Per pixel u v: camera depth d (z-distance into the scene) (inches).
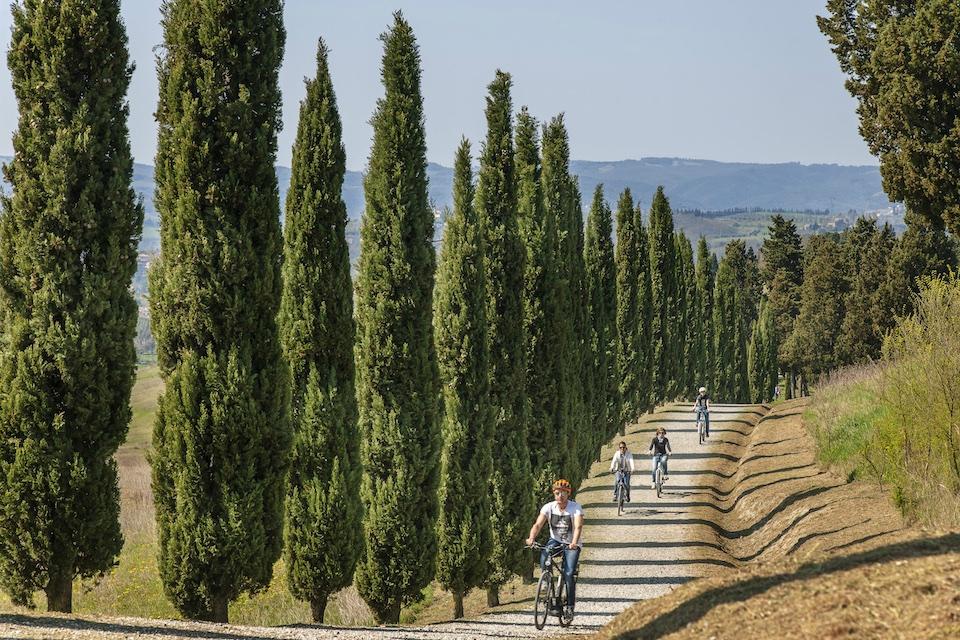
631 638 428.5
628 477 1363.2
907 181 1446.9
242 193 674.2
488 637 602.2
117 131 625.0
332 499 761.6
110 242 607.8
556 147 1363.2
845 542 843.4
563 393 1102.4
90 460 605.3
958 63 1364.4
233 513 653.3
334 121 788.6
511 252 1008.9
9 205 602.5
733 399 3735.2
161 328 674.8
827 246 3961.6
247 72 681.0
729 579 460.1
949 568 390.6
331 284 779.4
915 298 881.5
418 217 854.5
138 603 967.0
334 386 773.9
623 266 2268.7
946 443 810.8
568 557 710.5
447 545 912.3
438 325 947.3
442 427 906.7
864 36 1827.0
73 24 603.8
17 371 586.6
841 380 1923.0
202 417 653.9
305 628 645.9
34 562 591.8
